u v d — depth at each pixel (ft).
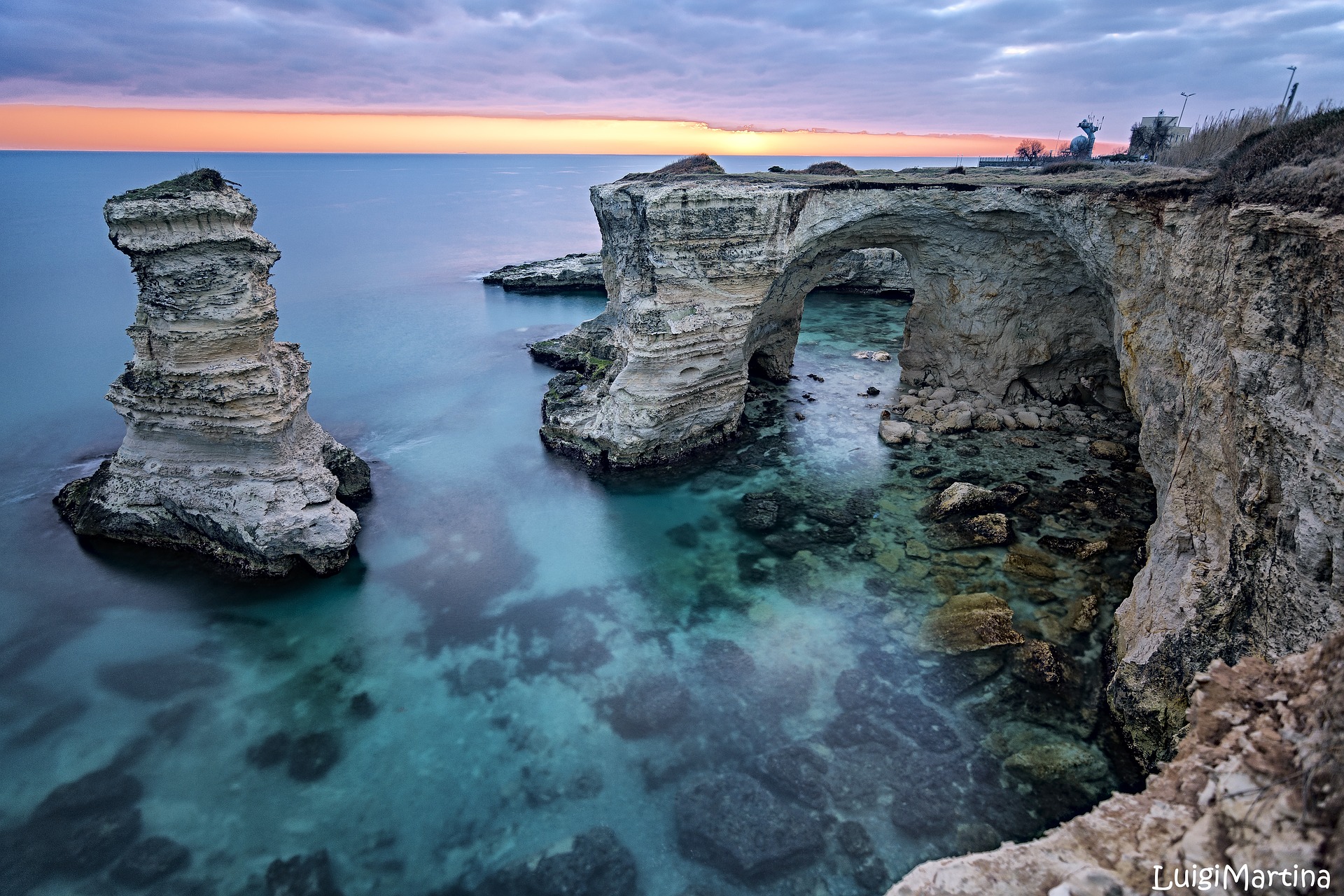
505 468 96.68
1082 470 87.35
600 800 47.11
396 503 87.40
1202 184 59.77
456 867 43.14
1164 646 46.39
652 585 70.38
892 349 145.79
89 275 209.77
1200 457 50.16
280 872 43.04
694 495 87.40
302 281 224.53
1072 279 94.73
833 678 56.70
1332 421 34.65
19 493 87.81
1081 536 73.20
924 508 80.23
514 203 499.92
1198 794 25.11
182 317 66.64
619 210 94.32
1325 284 35.68
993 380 106.11
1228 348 45.37
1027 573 67.51
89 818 46.62
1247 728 25.79
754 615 64.95
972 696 53.98
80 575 71.92
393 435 107.86
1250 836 21.56
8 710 55.67
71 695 57.16
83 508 78.28
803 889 40.83
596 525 81.87
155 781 49.37
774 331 119.44
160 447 74.84
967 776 47.37
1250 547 40.81
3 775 49.85
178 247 64.59
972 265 99.81
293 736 53.16
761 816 44.80
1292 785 21.86
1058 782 46.44
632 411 90.79
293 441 76.28
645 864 42.70
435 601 68.85
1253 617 40.40
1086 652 57.41
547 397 115.34
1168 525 52.80
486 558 75.92
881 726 51.70
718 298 90.94
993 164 207.62
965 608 62.13
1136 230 69.56
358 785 48.91
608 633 63.72
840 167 117.70
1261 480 39.93
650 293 89.66
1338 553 33.73
